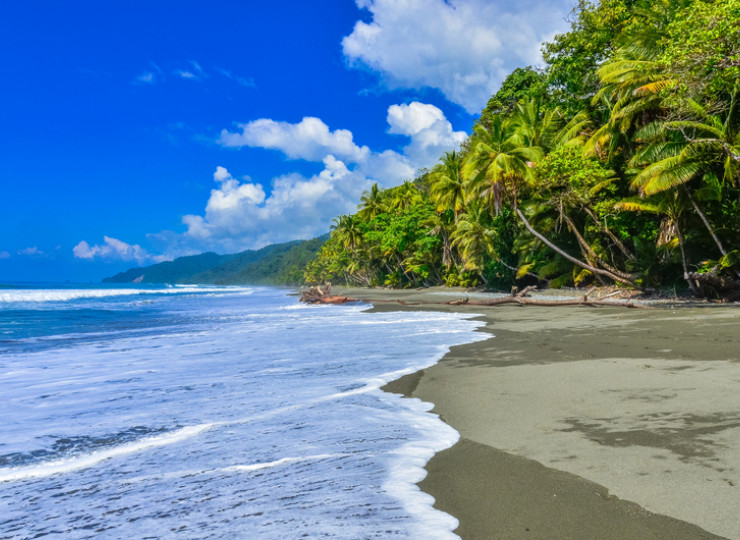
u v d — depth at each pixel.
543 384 5.18
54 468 3.07
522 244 32.88
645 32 18.80
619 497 2.47
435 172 44.25
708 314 12.55
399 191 67.62
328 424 3.96
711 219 18.78
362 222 72.50
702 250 19.66
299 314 19.55
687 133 16.91
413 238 55.28
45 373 6.77
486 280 40.97
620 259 26.22
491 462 3.04
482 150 27.66
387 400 4.77
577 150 20.23
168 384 5.79
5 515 2.41
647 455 3.00
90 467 3.09
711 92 15.43
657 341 7.98
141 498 2.59
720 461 2.84
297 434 3.71
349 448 3.37
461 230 41.09
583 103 26.91
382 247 60.22
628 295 21.08
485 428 3.76
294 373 6.30
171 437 3.68
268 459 3.17
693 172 15.70
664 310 14.73
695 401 4.14
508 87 43.22
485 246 39.53
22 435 3.79
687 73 13.04
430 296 36.03
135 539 2.14
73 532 2.22
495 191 26.75
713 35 11.69
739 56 11.91
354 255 81.31
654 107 18.22
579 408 4.16
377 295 42.34
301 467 3.01
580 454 3.09
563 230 29.55
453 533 2.15
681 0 17.38
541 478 2.76
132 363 7.54
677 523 2.18
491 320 13.97
